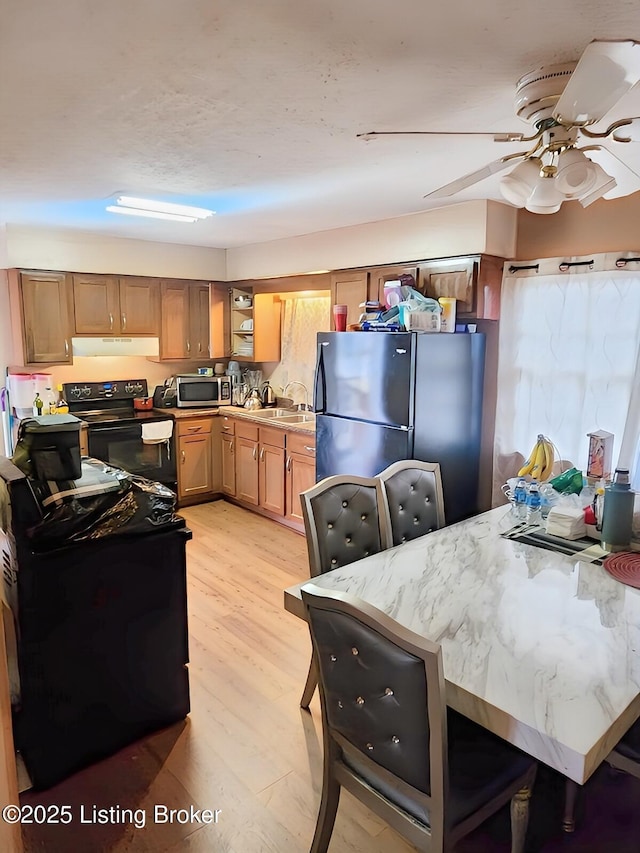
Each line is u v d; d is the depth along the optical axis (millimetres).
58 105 1885
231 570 3871
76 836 1867
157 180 2869
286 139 2223
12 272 4398
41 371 4840
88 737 2150
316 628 1510
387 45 1471
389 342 3342
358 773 1593
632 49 1141
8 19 1332
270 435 4715
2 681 1311
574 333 3266
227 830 1894
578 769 1188
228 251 5422
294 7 1284
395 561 2164
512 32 1395
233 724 2387
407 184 2924
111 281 4785
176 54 1519
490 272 3475
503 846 1831
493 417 3834
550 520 2441
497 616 1746
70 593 2051
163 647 2324
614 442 3150
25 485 1940
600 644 1594
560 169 1627
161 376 5527
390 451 3402
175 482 5113
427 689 1290
